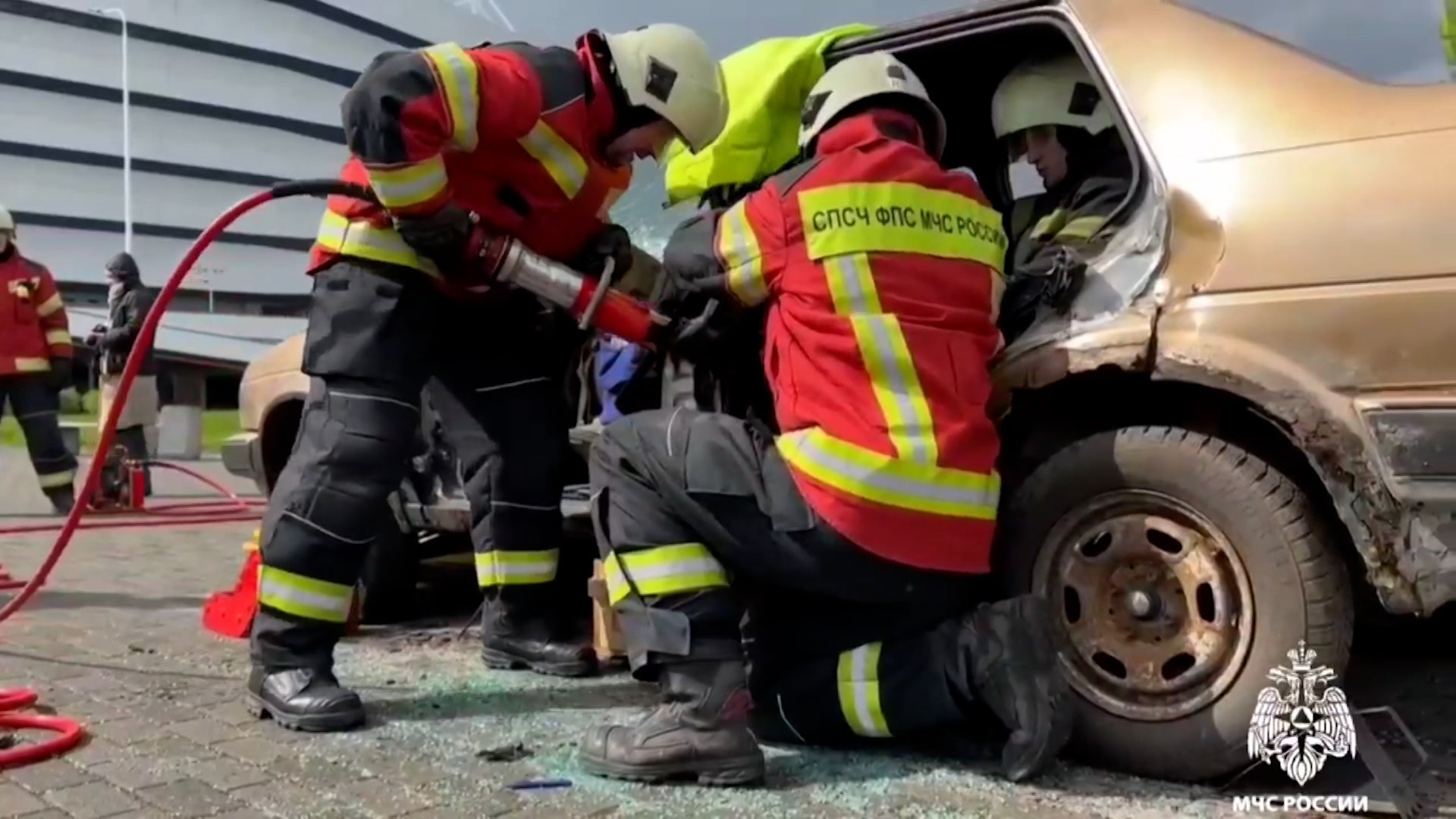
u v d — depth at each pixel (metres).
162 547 7.29
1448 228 2.53
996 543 2.99
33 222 53.59
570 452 3.97
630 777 2.67
